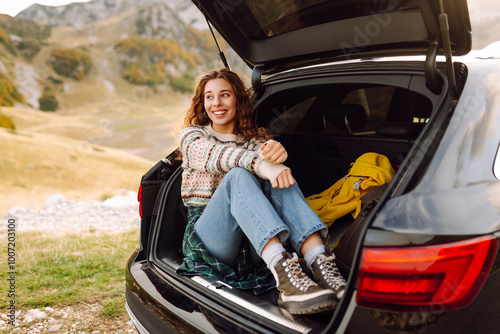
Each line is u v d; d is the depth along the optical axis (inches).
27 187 554.9
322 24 71.9
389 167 73.2
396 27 61.9
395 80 60.8
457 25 57.6
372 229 42.3
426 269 40.2
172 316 56.4
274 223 58.1
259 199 60.2
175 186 76.4
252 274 67.8
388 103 97.3
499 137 52.4
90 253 155.1
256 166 62.4
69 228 199.3
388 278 40.9
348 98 100.2
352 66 67.9
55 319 103.3
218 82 74.9
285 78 79.1
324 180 94.0
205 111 79.6
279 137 92.7
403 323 40.7
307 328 48.3
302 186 95.6
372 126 99.7
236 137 79.3
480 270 41.7
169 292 60.8
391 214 43.1
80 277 130.4
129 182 653.3
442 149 48.0
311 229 59.5
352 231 62.6
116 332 97.3
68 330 98.1
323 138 88.4
